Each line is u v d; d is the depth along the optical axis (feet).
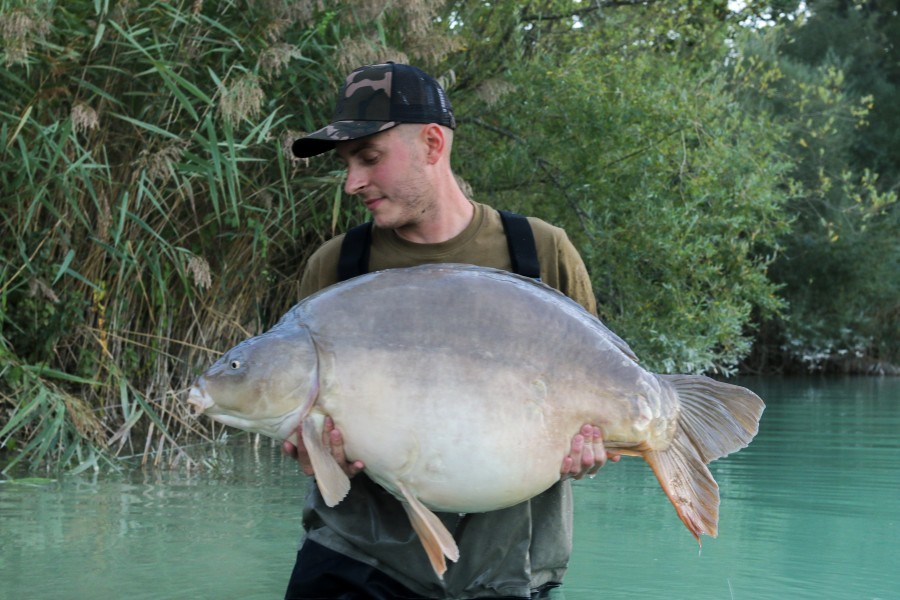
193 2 20.61
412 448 8.02
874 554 11.76
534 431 8.16
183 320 23.18
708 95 35.19
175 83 20.39
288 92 21.79
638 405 8.32
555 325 8.39
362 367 8.07
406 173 9.23
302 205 23.31
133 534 13.00
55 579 10.78
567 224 32.94
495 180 32.91
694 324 33.88
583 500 15.39
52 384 20.06
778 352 62.13
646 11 38.04
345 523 9.56
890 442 22.18
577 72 31.91
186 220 22.00
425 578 9.53
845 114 65.21
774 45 63.36
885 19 80.94
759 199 36.09
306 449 8.20
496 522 9.54
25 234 20.58
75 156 20.33
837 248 59.88
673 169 34.58
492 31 33.01
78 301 20.68
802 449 21.09
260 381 8.02
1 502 15.30
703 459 8.54
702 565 11.27
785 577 10.70
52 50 19.24
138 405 22.35
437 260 9.60
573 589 10.27
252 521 13.88
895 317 63.87
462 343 8.14
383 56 20.94
